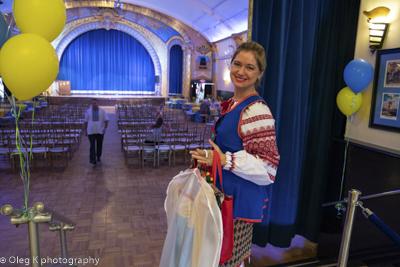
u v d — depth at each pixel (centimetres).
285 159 257
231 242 134
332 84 277
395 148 241
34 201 441
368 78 242
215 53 2220
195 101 2086
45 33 137
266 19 233
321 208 297
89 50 2361
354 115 285
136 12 2078
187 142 680
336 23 271
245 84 143
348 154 273
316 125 287
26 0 131
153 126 671
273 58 239
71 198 457
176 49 2406
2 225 358
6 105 755
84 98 2061
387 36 246
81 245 322
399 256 226
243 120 139
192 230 130
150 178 568
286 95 252
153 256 304
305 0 250
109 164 653
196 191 132
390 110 243
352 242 271
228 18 1680
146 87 2530
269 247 318
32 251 130
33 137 625
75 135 752
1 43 142
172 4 1845
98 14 2131
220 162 128
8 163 631
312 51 259
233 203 143
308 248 319
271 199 265
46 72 129
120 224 374
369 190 253
